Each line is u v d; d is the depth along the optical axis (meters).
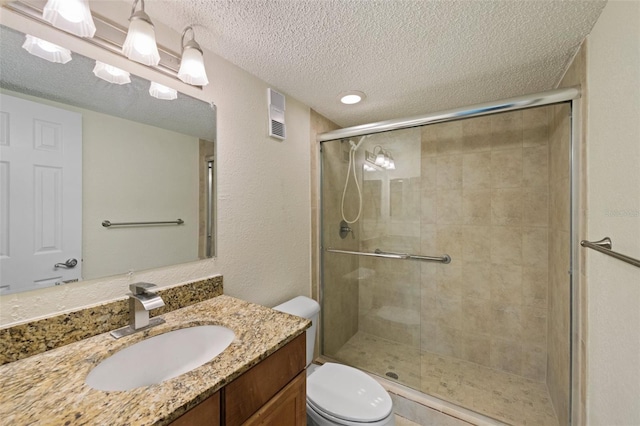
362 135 1.84
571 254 1.23
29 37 0.75
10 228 0.72
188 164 1.14
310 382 1.32
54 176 0.79
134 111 0.97
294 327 0.90
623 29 0.83
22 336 0.71
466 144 2.02
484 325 2.00
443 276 2.13
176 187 1.10
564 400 1.37
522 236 1.86
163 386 0.61
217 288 1.22
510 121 1.88
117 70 0.93
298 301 1.62
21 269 0.73
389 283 1.99
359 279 2.06
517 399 1.65
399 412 1.64
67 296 0.81
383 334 1.99
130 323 0.90
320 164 1.99
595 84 1.02
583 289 1.16
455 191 2.07
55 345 0.77
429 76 1.44
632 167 0.78
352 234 2.06
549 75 1.42
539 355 1.83
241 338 0.82
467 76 1.44
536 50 1.20
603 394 0.99
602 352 1.00
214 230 1.23
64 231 0.81
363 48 1.19
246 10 0.97
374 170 1.99
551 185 1.69
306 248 1.86
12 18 0.72
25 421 0.50
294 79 1.47
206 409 0.61
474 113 1.42
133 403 0.55
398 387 1.72
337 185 2.04
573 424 1.23
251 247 1.42
